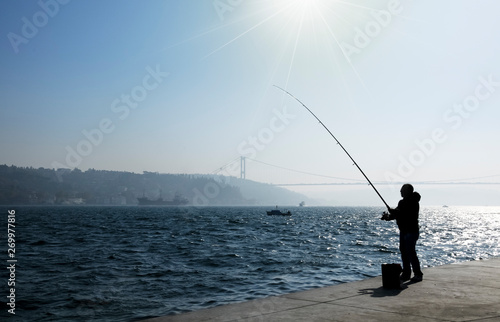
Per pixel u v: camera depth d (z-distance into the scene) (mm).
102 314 8633
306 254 21000
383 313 3783
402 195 5957
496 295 4582
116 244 26812
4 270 15031
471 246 26250
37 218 78438
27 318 8414
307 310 3922
